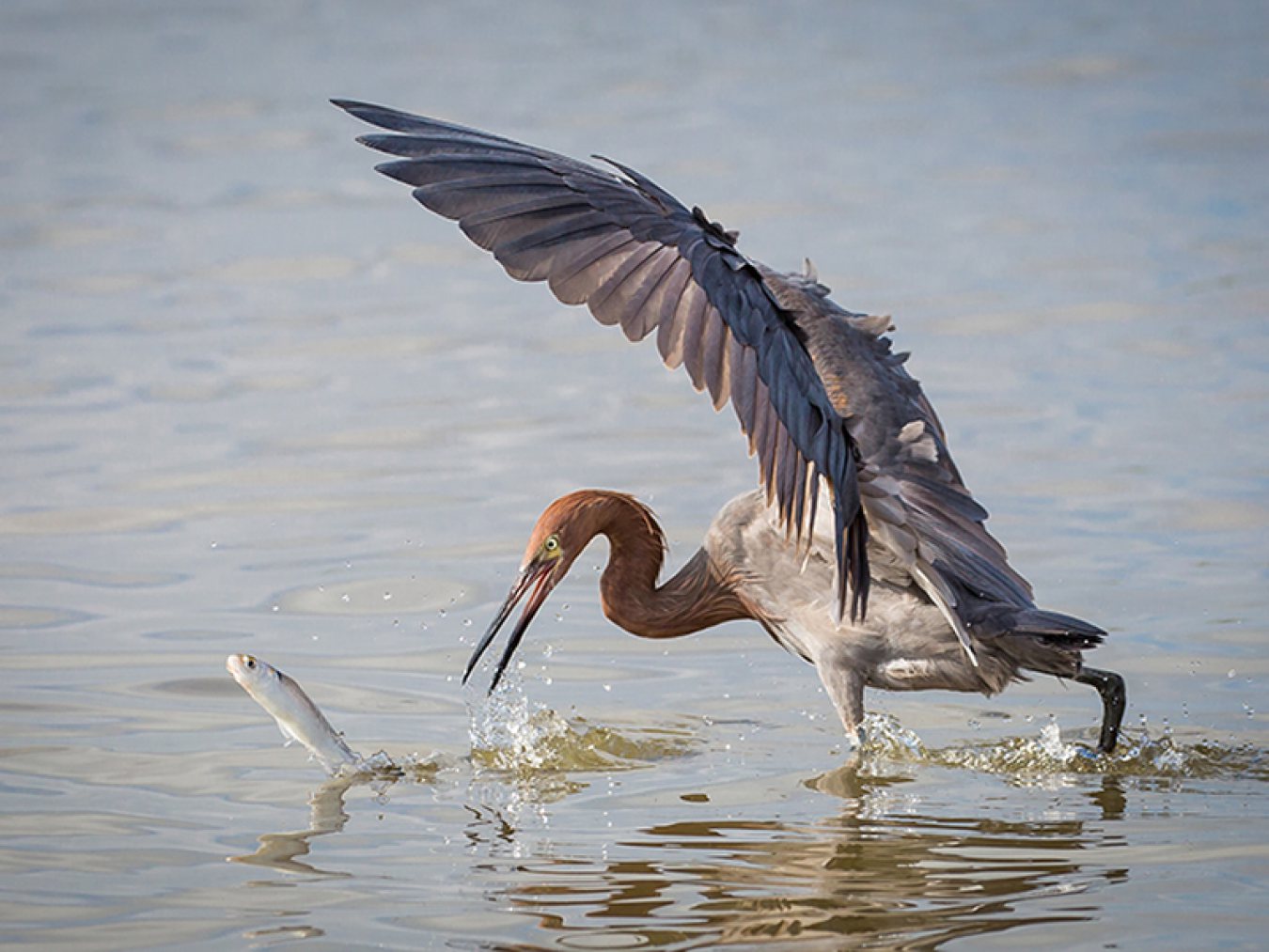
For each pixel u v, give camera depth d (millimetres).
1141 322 19984
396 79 37219
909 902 7957
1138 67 35875
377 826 9078
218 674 11602
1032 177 27484
